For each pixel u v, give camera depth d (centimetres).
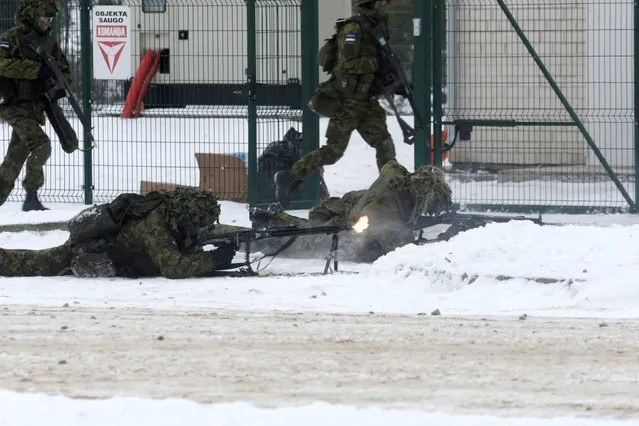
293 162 5981
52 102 5219
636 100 5838
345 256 4591
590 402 2497
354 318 3384
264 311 3541
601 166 6444
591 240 4250
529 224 4400
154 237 4216
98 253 4272
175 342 3075
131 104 6406
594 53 6431
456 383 2655
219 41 6794
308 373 2748
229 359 2884
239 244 4297
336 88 5353
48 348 3022
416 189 4462
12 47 5097
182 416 2380
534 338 3075
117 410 2425
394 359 2870
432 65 5888
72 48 6606
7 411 2430
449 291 3856
